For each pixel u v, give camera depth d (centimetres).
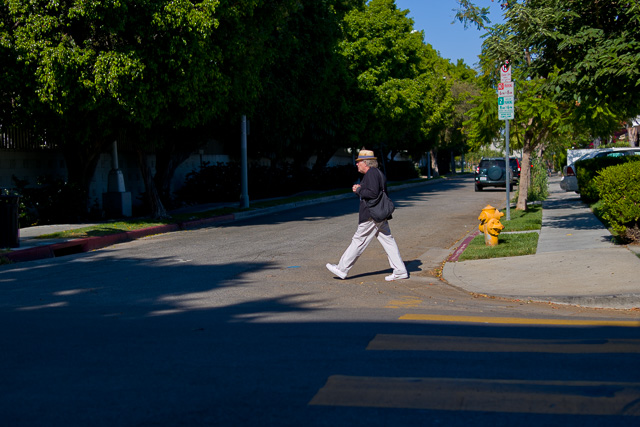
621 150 2527
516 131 1925
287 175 3412
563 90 1134
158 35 1608
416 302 812
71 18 1536
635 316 716
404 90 3950
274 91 2466
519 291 847
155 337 609
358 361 520
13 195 1306
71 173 2005
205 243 1459
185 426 384
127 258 1233
